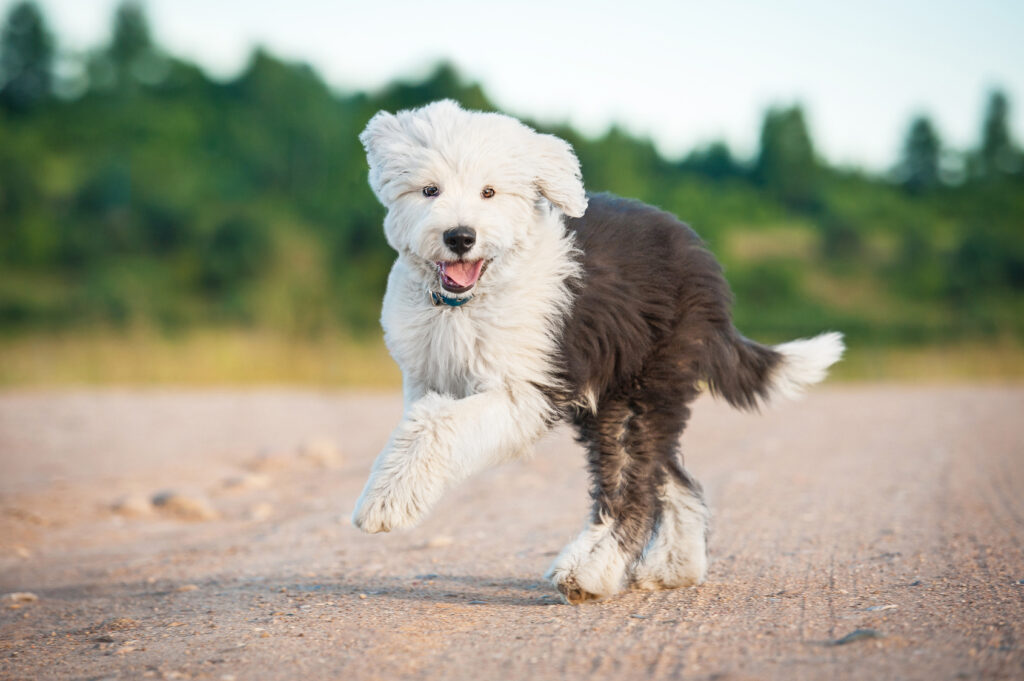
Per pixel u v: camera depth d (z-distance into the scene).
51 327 35.25
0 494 10.77
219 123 60.31
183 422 15.97
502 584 6.68
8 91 66.62
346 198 47.97
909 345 39.03
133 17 67.81
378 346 28.56
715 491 10.17
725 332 6.66
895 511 8.81
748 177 69.00
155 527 9.76
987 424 15.48
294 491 11.19
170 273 45.28
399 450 5.75
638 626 5.39
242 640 5.48
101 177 51.09
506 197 6.08
